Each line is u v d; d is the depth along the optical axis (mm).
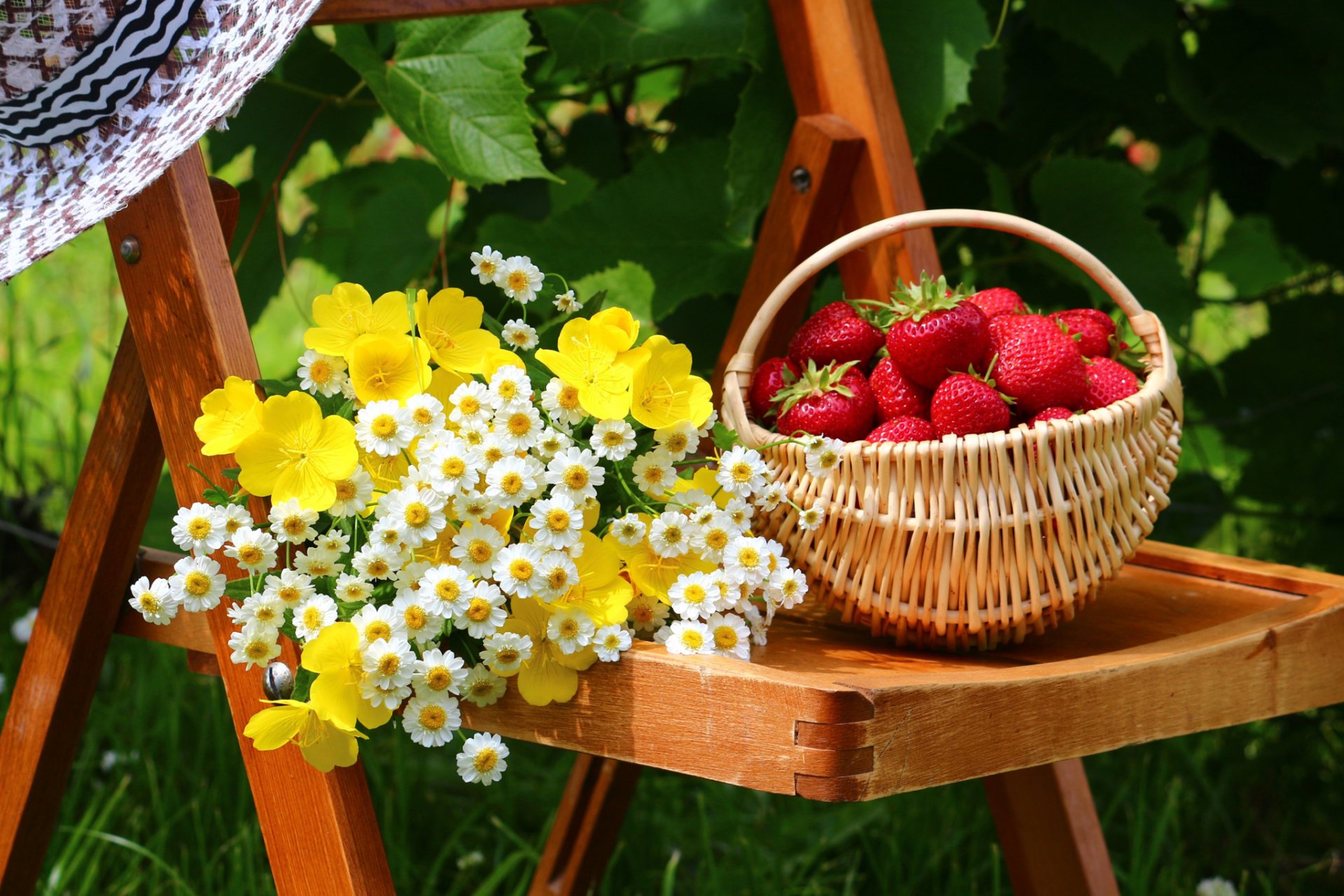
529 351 1673
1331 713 2699
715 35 1957
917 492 1652
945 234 2182
